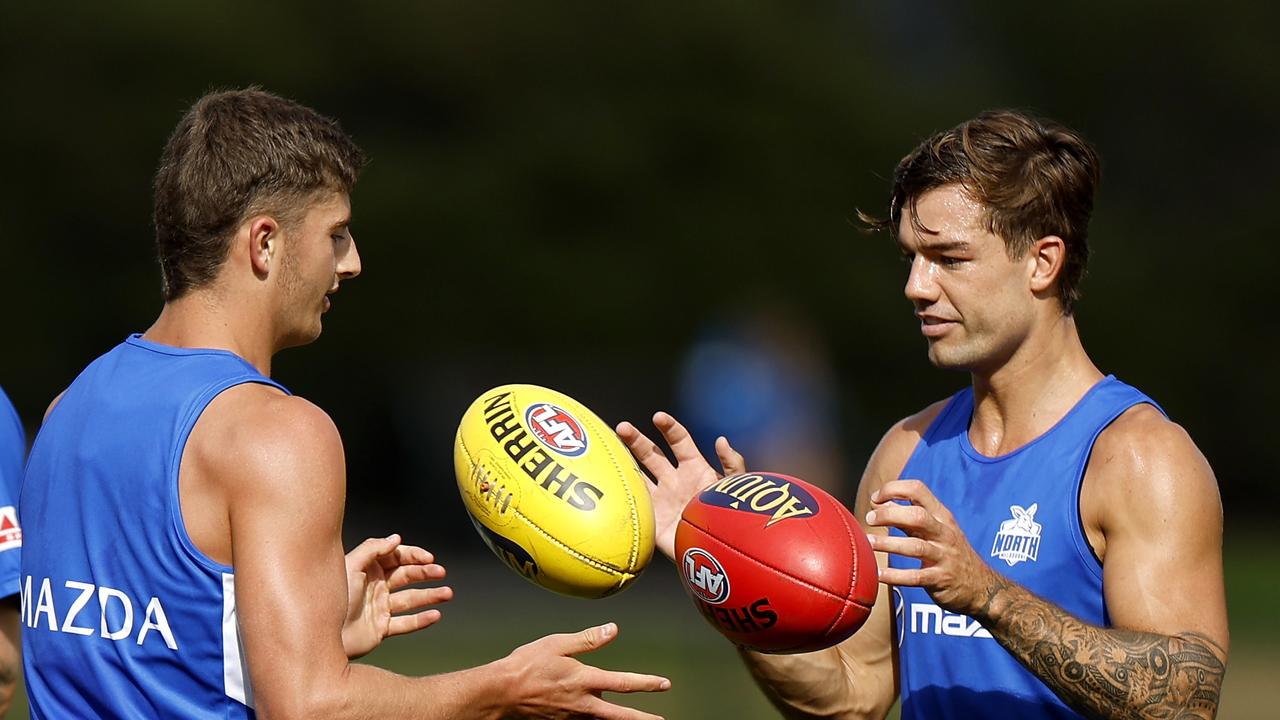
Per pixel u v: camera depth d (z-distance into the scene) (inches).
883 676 597.0
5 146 3083.2
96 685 459.5
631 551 543.5
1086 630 476.4
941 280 529.7
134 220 3176.7
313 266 489.7
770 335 1407.5
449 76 3225.9
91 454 466.6
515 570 557.9
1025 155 522.9
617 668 1526.8
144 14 3048.7
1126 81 3865.7
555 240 3304.6
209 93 506.6
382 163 3191.4
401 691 449.4
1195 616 483.8
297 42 3142.2
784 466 1370.6
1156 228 3831.2
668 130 3280.0
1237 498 4074.8
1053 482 517.0
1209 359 3772.1
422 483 3523.6
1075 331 544.7
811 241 3289.9
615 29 3294.8
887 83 3540.8
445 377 3516.2
